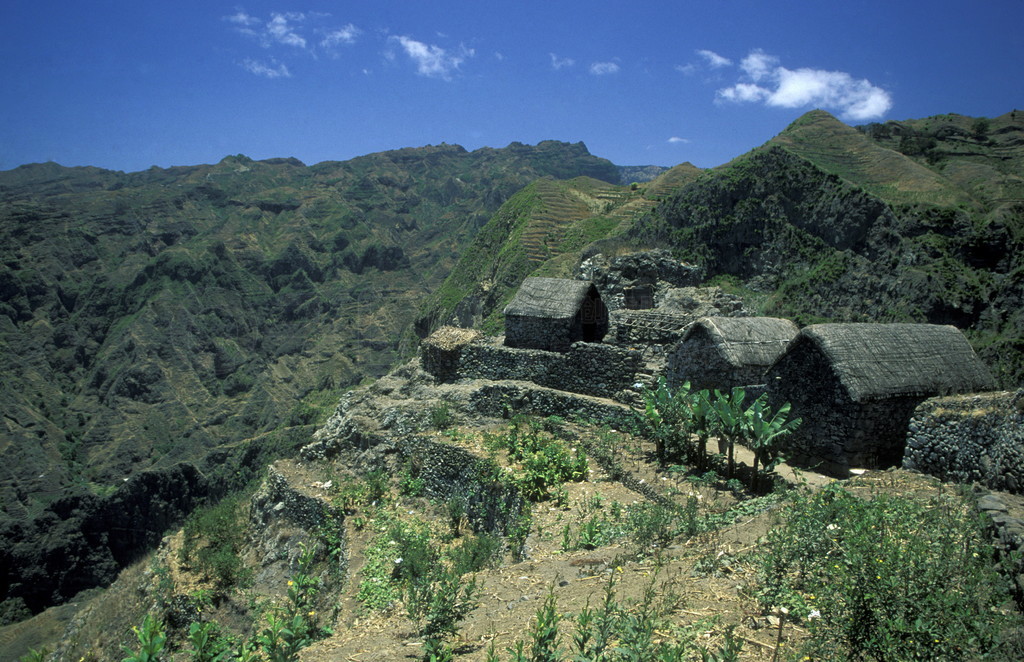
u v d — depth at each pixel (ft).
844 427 45.11
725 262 199.62
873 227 175.01
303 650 33.45
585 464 55.06
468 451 61.82
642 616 27.04
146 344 408.26
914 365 47.03
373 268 598.75
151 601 67.67
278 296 528.63
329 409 301.43
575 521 46.83
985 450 37.81
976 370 48.55
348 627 41.81
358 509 65.26
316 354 462.60
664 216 217.97
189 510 248.52
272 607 57.06
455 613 32.01
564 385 72.84
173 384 390.83
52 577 216.33
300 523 70.49
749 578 30.14
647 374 66.90
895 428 45.88
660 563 33.91
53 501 237.66
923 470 41.45
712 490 45.88
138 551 231.71
